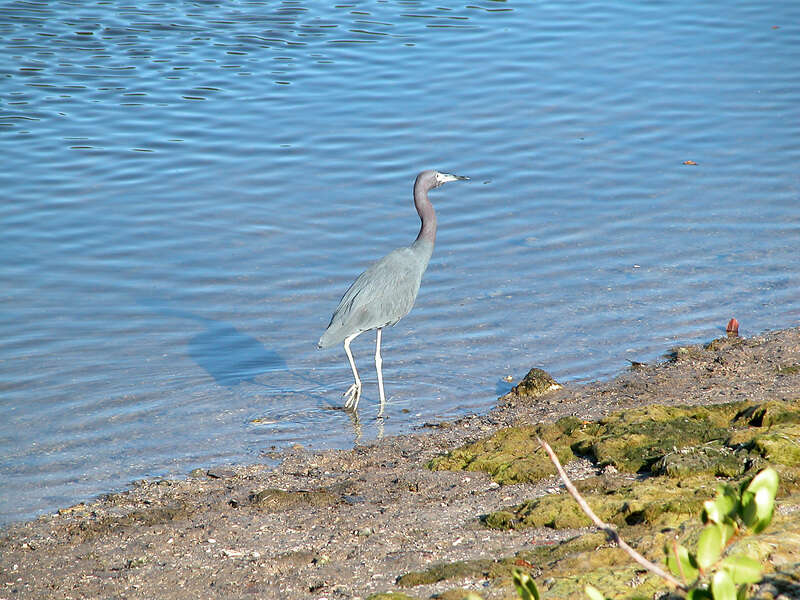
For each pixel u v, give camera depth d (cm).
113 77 2598
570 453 1079
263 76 2619
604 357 1409
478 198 1984
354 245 1805
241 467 1135
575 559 793
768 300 1567
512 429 1171
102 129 2289
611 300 1588
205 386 1361
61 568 900
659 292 1609
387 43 2856
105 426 1246
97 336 1495
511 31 2961
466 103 2442
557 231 1842
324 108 2420
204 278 1686
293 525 969
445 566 826
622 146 2205
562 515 906
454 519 951
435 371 1402
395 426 1243
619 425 1119
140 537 961
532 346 1457
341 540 923
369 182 2058
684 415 1150
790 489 902
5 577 886
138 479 1111
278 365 1430
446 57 2750
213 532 962
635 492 914
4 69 2612
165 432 1230
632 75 2609
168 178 2062
